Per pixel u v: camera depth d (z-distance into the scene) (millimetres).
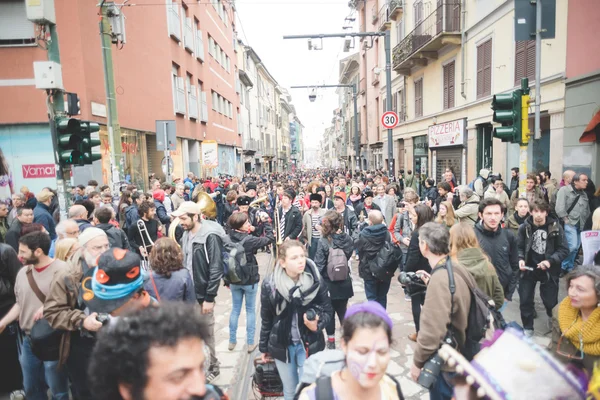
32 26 11328
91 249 3369
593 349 2529
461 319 2588
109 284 2574
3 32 11281
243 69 42469
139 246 6602
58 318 2977
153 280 3527
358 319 1690
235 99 36781
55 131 6000
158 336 1166
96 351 1223
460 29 14883
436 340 2551
